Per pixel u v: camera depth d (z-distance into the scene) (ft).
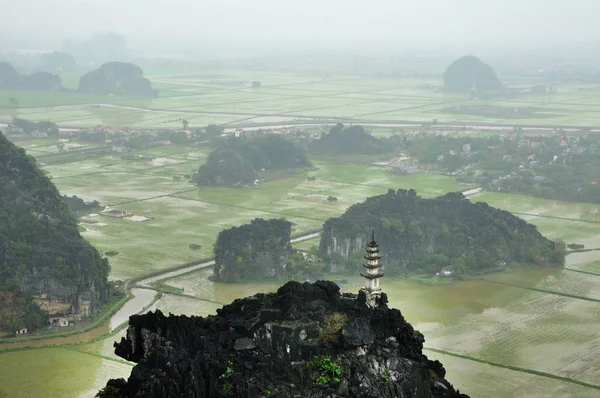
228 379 427.74
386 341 458.09
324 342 453.17
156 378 422.41
